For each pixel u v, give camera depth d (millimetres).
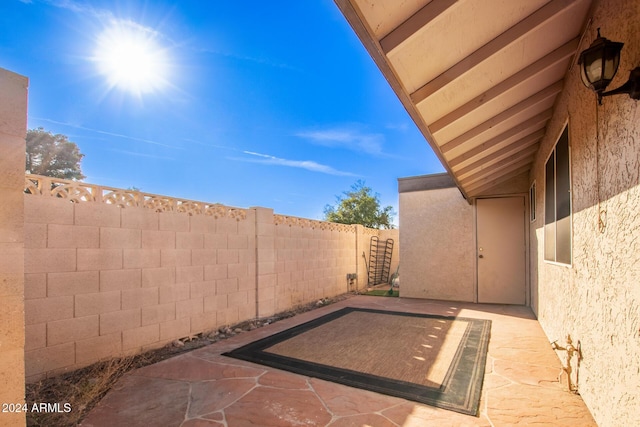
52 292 3334
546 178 4715
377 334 4984
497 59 2594
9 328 1435
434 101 2930
